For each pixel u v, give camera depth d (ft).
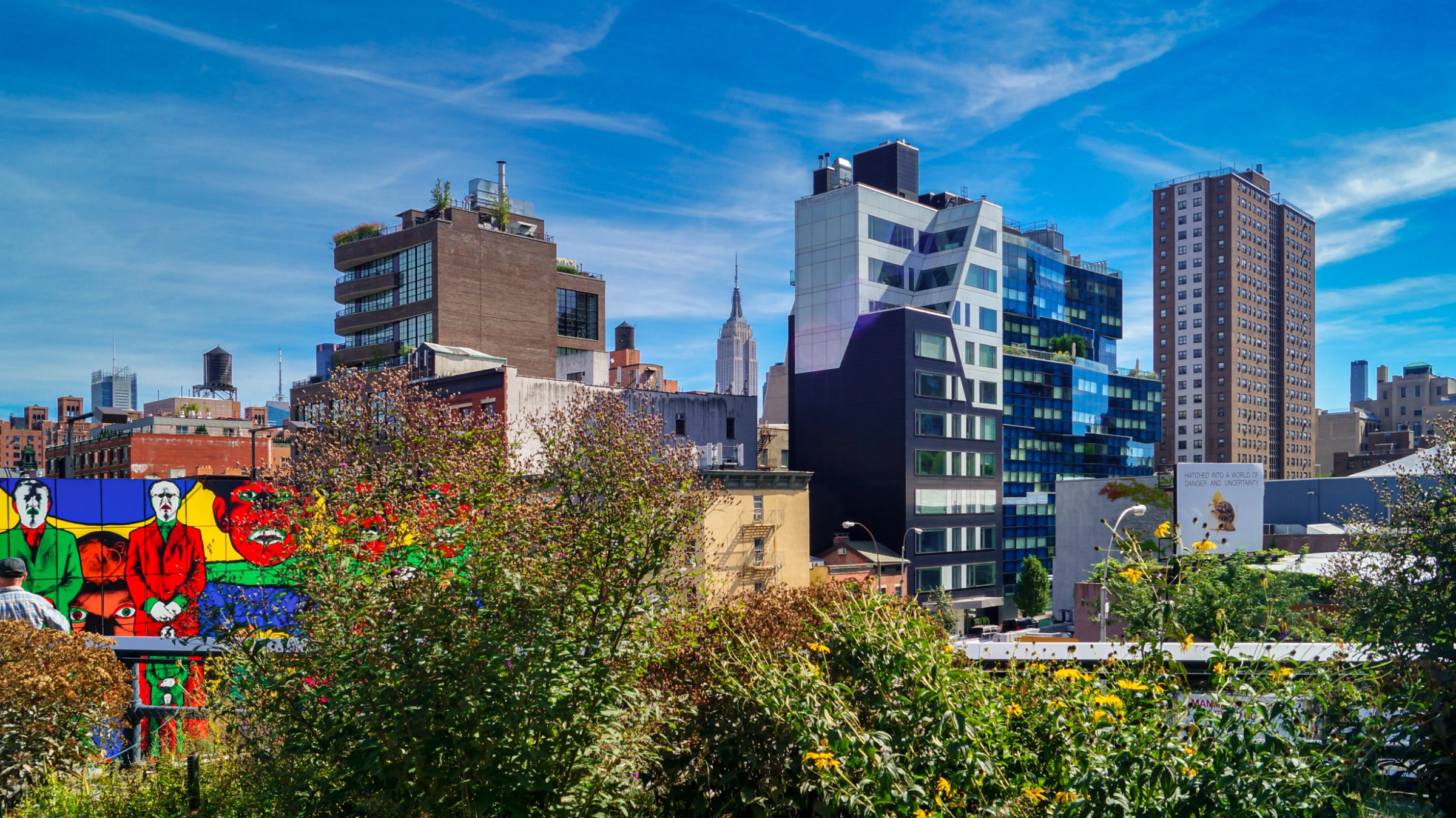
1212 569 16.90
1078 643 20.86
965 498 242.58
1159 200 539.70
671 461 20.17
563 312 307.99
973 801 15.20
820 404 246.27
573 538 17.95
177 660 24.63
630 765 17.42
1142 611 16.87
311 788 17.78
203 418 252.62
